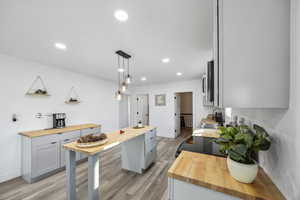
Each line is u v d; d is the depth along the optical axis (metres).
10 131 2.30
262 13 0.65
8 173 2.25
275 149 0.75
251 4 0.66
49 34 1.56
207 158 1.08
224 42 0.70
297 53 0.57
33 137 2.20
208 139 1.78
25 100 2.50
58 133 2.55
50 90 2.90
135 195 1.87
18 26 1.40
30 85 2.57
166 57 2.35
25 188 2.03
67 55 2.26
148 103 5.62
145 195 1.86
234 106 0.68
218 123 3.16
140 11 1.17
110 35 1.59
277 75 0.64
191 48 1.96
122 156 2.66
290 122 0.61
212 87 1.21
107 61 2.58
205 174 0.84
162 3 1.08
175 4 1.09
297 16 0.57
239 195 0.68
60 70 3.11
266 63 0.65
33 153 2.20
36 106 2.66
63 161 2.62
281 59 0.64
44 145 2.34
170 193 0.87
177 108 5.39
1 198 1.81
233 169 0.78
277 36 0.64
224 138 0.84
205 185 0.75
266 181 0.78
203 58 2.40
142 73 3.60
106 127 4.46
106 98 4.48
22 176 2.37
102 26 1.40
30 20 1.29
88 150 1.50
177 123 5.37
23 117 2.47
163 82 5.15
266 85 0.65
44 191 1.95
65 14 1.21
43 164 2.32
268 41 0.65
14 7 1.10
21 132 2.41
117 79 4.43
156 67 3.01
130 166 2.57
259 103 0.66
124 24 1.37
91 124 3.62
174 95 5.04
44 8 1.12
